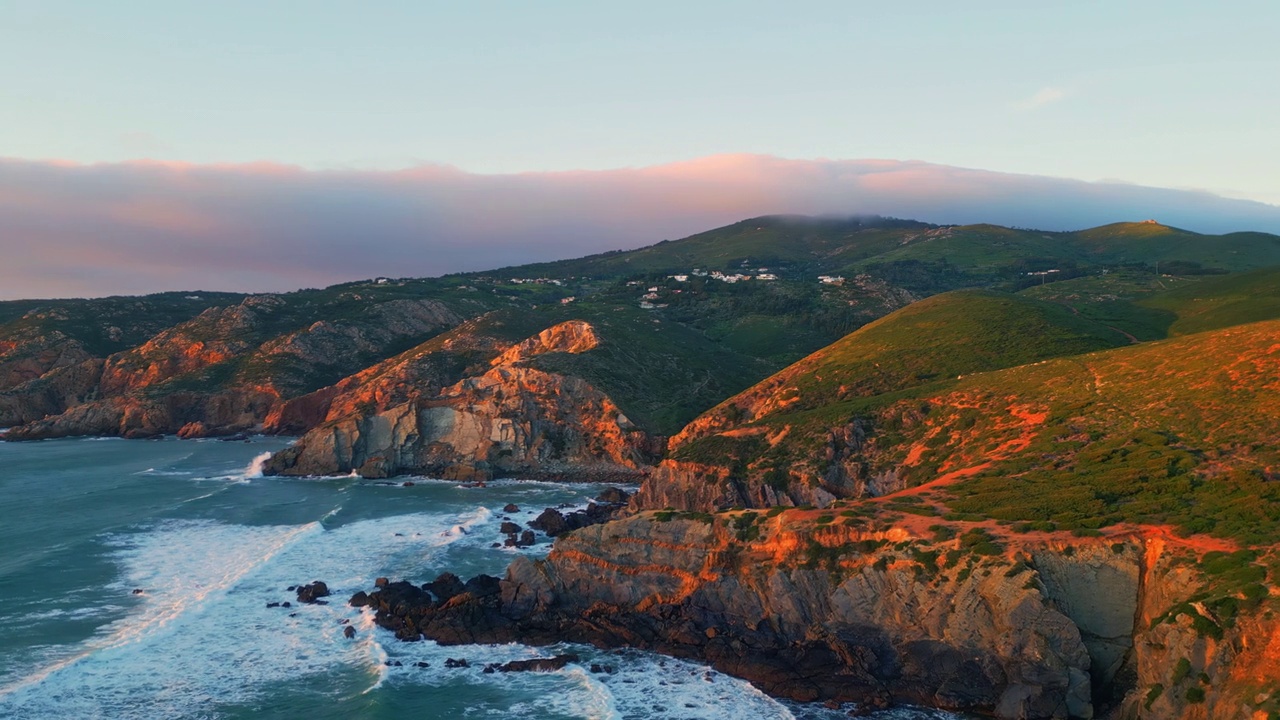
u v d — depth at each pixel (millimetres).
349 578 74750
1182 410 69625
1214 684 41312
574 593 66875
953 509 61000
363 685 53312
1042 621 49250
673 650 59125
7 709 48125
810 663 55438
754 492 91438
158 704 50031
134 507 102375
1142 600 49469
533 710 50531
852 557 57656
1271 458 57375
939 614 52969
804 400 112750
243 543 85625
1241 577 44250
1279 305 133625
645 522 66875
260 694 51844
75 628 60438
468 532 92375
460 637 61625
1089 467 64250
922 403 93125
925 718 49469
